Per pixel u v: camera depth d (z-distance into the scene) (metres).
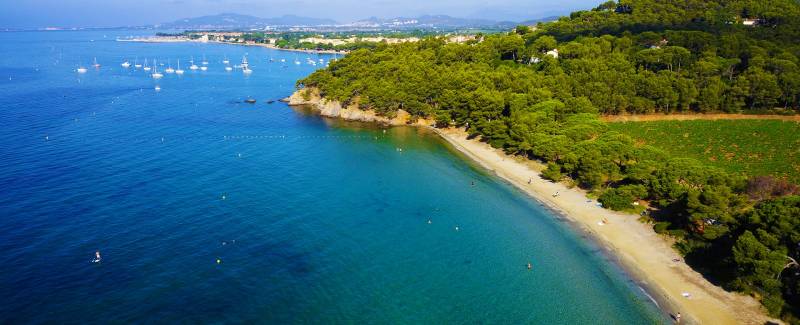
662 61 164.00
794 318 64.75
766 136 124.94
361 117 190.00
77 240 84.88
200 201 104.81
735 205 87.06
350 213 102.38
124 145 145.75
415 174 127.25
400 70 198.25
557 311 71.25
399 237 92.56
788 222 70.62
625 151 112.38
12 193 103.75
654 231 90.62
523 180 120.38
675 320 68.06
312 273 79.38
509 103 153.00
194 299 70.69
